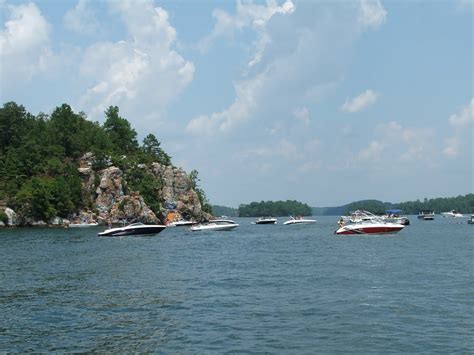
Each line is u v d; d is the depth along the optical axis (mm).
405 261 42812
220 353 16906
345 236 81562
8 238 79750
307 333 19234
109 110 179750
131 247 61250
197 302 25250
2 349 17500
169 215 160500
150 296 26969
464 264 40344
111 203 146750
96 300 25875
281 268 39156
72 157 160125
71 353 17031
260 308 23688
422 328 19781
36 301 25672
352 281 31516
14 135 151875
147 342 18281
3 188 132625
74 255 50188
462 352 16844
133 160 159375
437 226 128875
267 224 151000
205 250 57719
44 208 130375
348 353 16828
